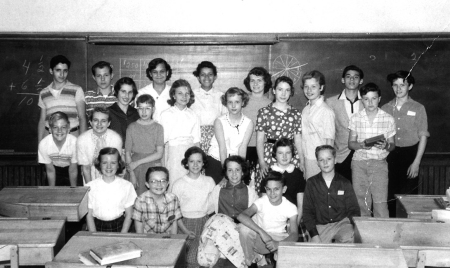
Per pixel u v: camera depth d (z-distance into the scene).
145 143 4.11
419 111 4.43
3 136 4.95
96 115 4.01
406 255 2.67
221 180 4.12
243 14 4.89
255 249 3.66
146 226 3.75
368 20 4.89
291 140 4.11
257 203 3.70
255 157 4.38
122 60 4.89
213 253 3.64
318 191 3.71
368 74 4.91
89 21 4.89
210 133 4.43
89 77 4.89
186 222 3.91
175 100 4.29
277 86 4.08
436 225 2.91
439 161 4.99
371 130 4.16
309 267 2.44
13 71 4.88
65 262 2.50
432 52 4.88
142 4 4.87
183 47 4.89
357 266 2.46
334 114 4.23
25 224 2.87
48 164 4.22
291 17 4.90
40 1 4.86
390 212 4.60
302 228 3.88
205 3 4.87
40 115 4.67
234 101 4.11
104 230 3.70
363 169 4.18
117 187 3.69
